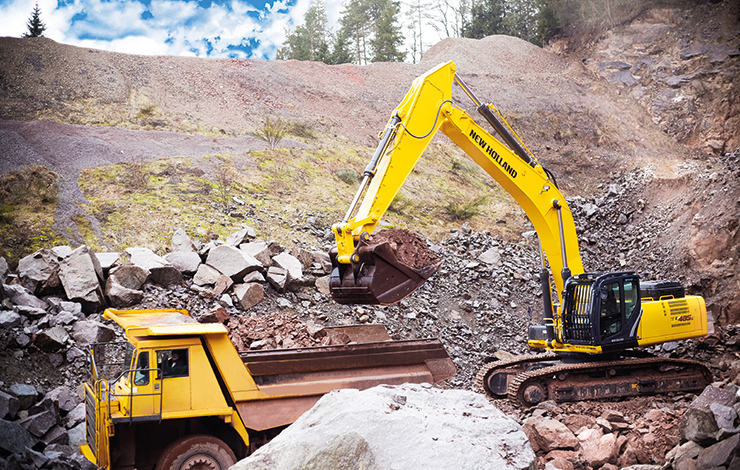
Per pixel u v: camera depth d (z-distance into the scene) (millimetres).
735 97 30453
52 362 10359
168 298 13250
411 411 5906
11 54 23578
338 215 20625
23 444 7230
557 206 11352
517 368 12102
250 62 30922
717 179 21594
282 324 11414
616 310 11227
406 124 9359
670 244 21109
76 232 15594
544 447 7809
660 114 32625
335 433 5453
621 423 8305
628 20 38156
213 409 7383
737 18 33656
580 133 32062
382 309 15562
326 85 31859
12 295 11234
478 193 25984
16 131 19234
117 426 7117
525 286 18828
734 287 17344
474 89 34688
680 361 11383
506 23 52188
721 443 6148
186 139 22641
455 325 15992
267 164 22719
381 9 58875
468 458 5121
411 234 8758
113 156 19938
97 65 25344
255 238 17000
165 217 17219
